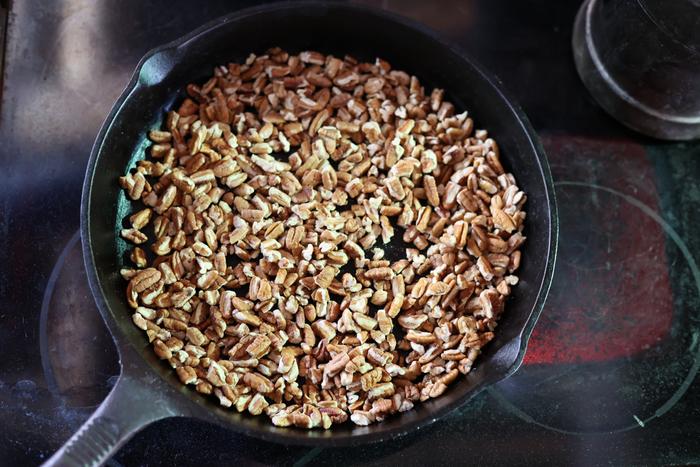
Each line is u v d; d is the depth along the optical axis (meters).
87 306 0.69
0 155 0.72
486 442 0.69
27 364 0.68
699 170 0.77
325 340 0.67
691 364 0.72
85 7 0.76
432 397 0.66
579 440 0.69
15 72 0.74
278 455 0.67
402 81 0.74
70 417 0.67
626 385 0.71
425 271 0.70
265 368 0.66
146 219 0.69
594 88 0.77
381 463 0.68
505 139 0.72
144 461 0.66
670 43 0.67
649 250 0.75
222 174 0.70
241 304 0.67
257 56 0.74
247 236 0.69
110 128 0.66
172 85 0.72
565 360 0.72
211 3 0.78
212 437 0.67
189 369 0.65
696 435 0.70
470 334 0.67
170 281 0.68
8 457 0.66
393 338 0.68
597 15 0.74
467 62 0.71
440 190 0.72
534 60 0.79
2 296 0.69
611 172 0.77
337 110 0.74
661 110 0.74
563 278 0.74
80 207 0.68
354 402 0.66
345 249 0.70
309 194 0.70
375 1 0.79
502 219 0.70
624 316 0.73
